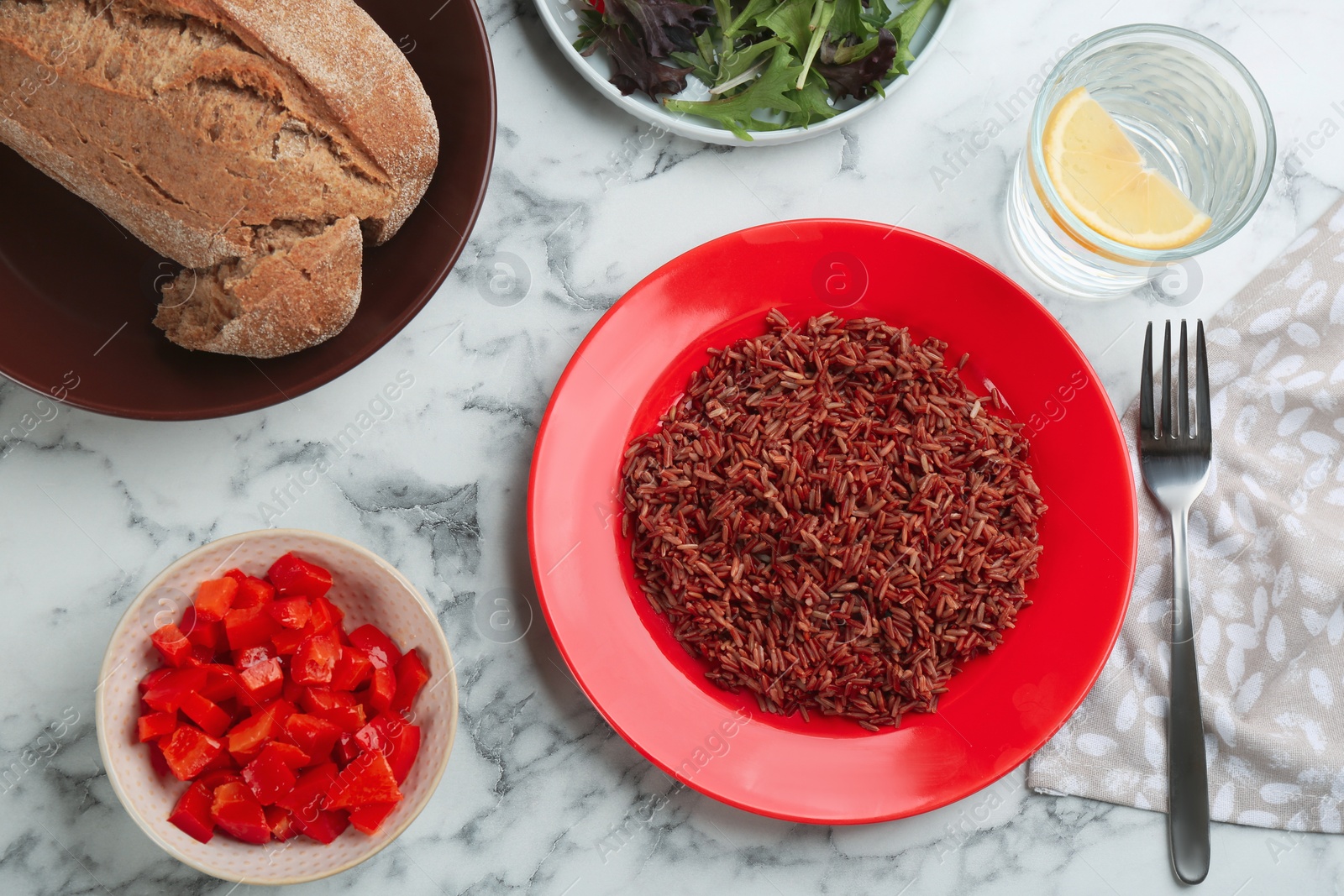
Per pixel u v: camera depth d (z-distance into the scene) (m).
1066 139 0.56
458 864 0.58
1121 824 0.59
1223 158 0.58
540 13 0.56
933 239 0.56
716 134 0.57
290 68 0.50
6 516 0.57
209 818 0.53
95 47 0.50
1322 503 0.60
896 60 0.57
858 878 0.59
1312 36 0.60
